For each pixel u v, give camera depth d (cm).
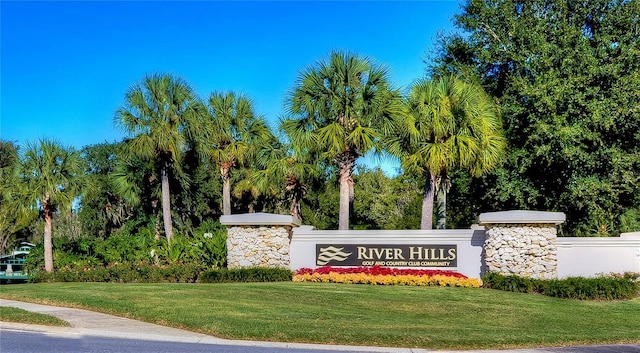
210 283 1670
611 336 1019
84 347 848
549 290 1478
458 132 1825
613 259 1650
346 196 1972
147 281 1811
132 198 2644
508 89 2439
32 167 2114
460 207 2864
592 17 2431
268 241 1788
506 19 2484
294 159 2475
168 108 2353
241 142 2580
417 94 1861
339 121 1953
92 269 1969
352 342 920
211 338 938
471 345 921
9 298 1326
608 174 2250
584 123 2158
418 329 1014
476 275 1714
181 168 2625
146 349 844
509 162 2353
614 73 2166
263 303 1243
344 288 1510
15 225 3169
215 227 2170
